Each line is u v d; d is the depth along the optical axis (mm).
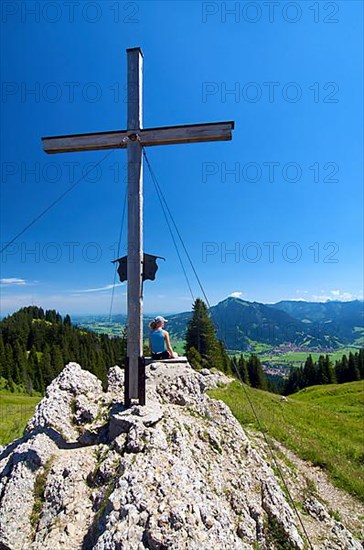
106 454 6758
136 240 7957
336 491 13016
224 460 7805
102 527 5199
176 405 9266
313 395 54062
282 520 6883
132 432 6766
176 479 5832
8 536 5562
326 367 92312
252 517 6750
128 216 8031
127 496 5445
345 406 38438
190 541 4816
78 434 7910
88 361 97688
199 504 5488
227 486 7074
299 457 15734
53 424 8031
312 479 13664
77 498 6012
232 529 5781
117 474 6047
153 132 8109
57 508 5926
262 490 7574
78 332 123000
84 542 5297
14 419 20406
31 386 88875
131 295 7914
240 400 28203
